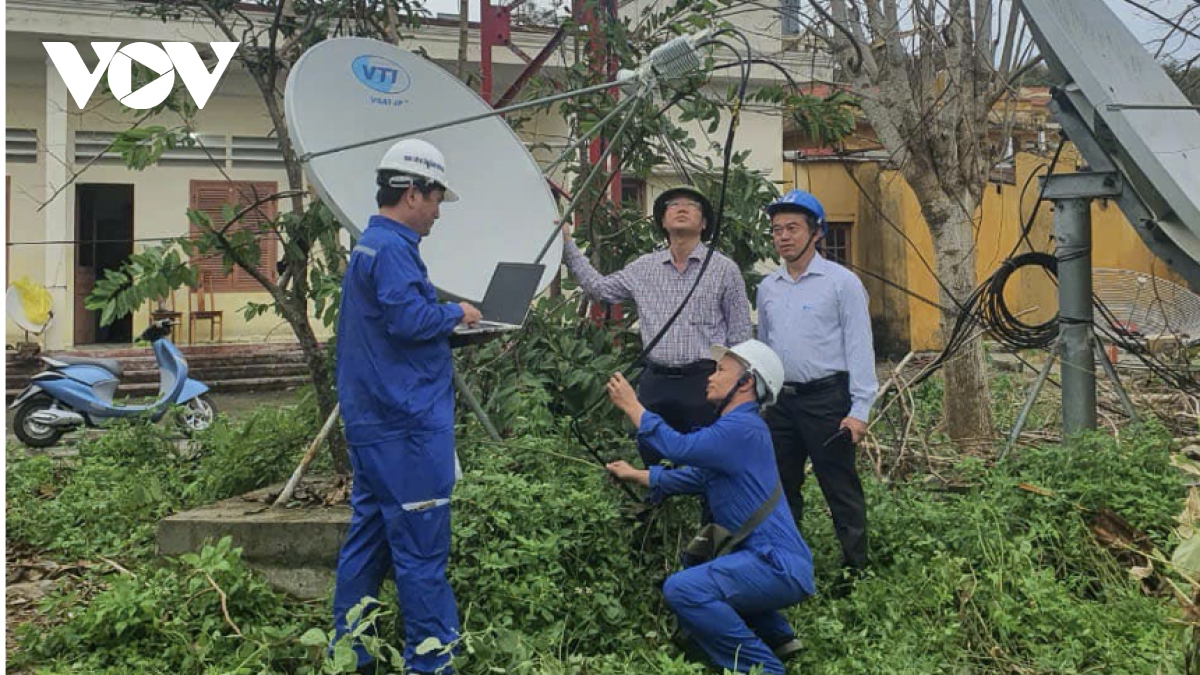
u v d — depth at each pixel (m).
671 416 4.55
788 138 16.66
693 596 3.65
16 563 4.98
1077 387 6.42
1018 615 4.01
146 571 4.25
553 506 4.14
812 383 4.57
